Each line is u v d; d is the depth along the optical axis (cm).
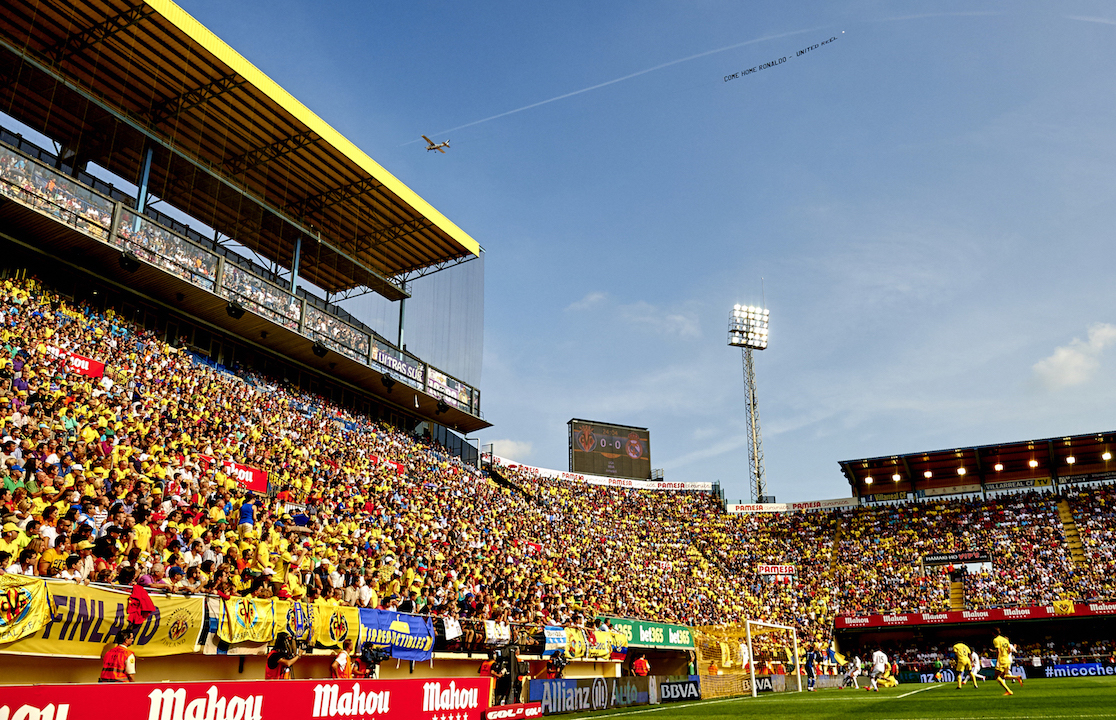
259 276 3375
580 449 6216
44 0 2609
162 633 1233
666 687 2308
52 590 1080
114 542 1284
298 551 1928
